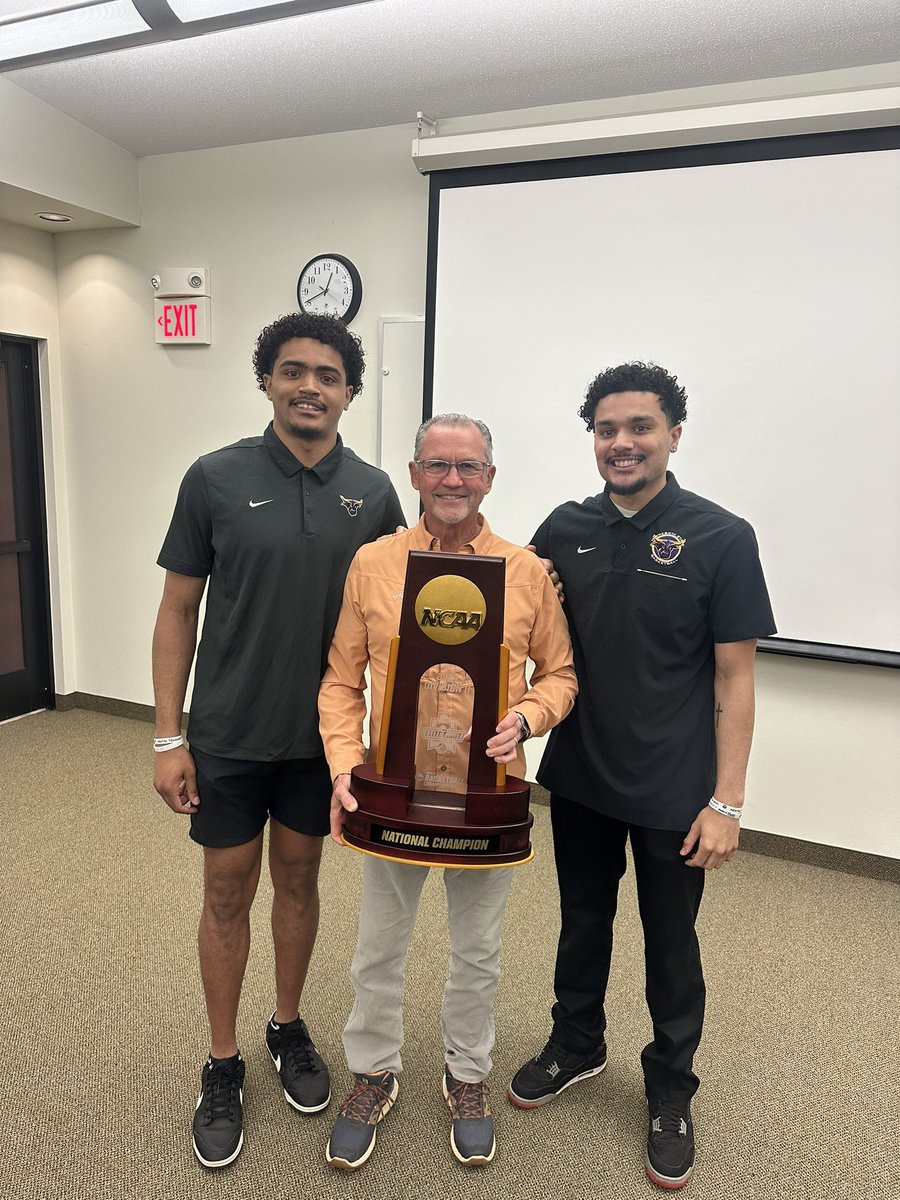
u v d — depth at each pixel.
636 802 1.41
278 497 1.41
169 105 3.12
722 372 2.65
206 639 1.47
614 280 2.75
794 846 2.81
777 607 2.71
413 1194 1.43
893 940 2.32
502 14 2.43
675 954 1.44
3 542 3.85
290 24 2.60
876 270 2.42
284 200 3.32
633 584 1.38
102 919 2.26
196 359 3.62
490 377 2.98
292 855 1.56
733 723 1.36
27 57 2.37
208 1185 1.43
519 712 1.28
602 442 1.35
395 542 1.38
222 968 1.52
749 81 2.55
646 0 2.30
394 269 3.18
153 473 3.81
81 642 4.13
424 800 1.29
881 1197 1.46
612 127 2.62
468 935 1.41
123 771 3.35
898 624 2.56
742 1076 1.75
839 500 2.57
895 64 2.38
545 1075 1.66
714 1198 1.45
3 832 2.77
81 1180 1.43
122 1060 1.72
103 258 3.73
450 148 2.84
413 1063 1.75
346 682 1.42
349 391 1.46
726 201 2.56
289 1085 1.61
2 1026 1.82
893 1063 1.81
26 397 3.90
